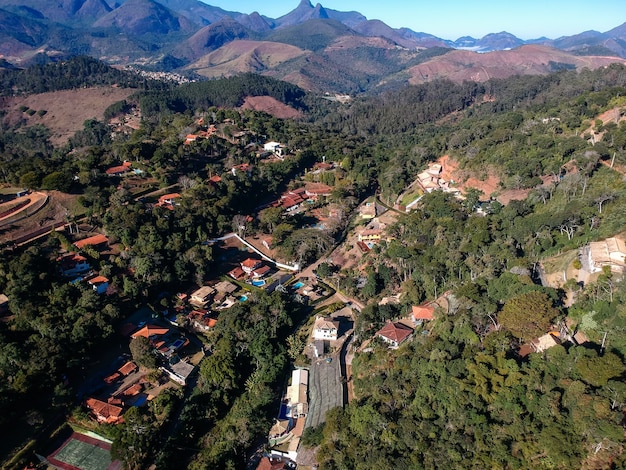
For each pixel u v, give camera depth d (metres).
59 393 88.31
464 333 86.25
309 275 139.75
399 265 128.25
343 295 129.12
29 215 135.38
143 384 96.25
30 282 108.81
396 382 82.69
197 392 94.00
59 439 84.75
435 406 75.56
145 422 84.62
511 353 79.88
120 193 149.50
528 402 69.00
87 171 159.38
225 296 127.75
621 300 80.44
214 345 106.62
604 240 98.81
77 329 99.44
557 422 65.06
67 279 116.94
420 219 144.50
